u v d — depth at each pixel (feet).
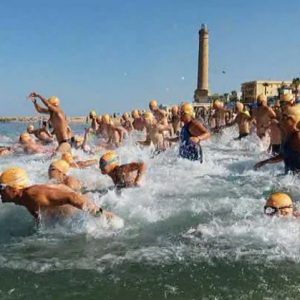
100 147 59.36
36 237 20.43
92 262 17.16
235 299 13.79
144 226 21.79
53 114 50.34
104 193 28.12
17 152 56.75
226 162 41.24
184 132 40.34
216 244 18.76
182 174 35.19
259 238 19.15
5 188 21.17
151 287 14.80
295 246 18.13
